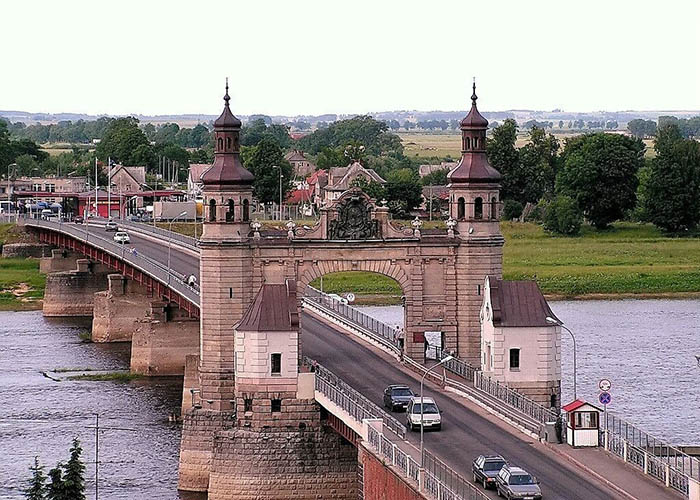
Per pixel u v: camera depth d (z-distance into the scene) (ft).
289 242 590.14
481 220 602.85
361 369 603.26
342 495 558.15
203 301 587.68
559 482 425.69
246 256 586.45
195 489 578.66
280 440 557.74
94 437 651.25
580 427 468.34
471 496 403.34
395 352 629.51
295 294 568.41
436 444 472.85
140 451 627.87
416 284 602.85
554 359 563.48
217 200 585.22
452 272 604.90
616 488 417.08
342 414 517.96
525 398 522.47
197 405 589.73
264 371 560.61
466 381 572.51
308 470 557.33
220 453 561.02
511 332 560.61
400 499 428.15
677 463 445.78
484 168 604.49
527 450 465.47
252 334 560.20
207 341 586.86
